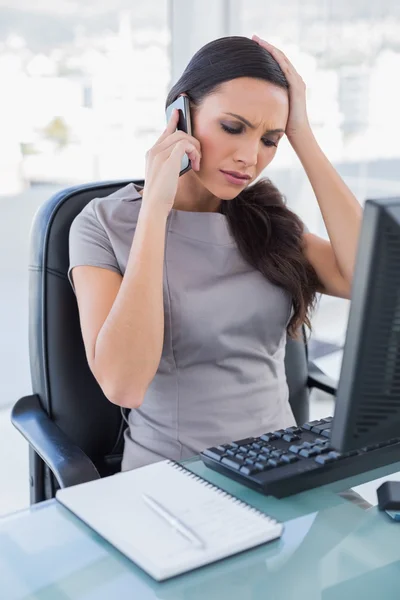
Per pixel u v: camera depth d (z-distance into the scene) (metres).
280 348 1.29
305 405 1.47
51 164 2.29
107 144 2.35
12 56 2.16
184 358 1.19
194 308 1.18
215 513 0.79
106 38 2.27
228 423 1.19
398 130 2.80
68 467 1.06
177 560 0.70
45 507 0.82
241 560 0.73
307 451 0.90
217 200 1.28
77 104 2.28
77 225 1.23
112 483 0.86
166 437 1.18
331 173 1.33
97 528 0.76
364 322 0.67
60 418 1.27
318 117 2.68
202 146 1.16
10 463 2.34
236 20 2.48
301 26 2.59
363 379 0.69
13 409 1.27
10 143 2.23
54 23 2.19
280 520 0.80
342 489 0.88
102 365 1.10
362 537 0.77
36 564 0.72
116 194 1.28
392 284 0.66
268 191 1.33
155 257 1.11
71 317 1.27
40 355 1.27
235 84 1.12
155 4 2.33
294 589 0.68
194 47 2.43
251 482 0.85
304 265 1.31
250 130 1.13
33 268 1.28
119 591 0.68
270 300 1.25
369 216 0.65
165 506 0.80
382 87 2.74
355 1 2.64
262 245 1.25
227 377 1.20
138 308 1.09
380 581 0.70
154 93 2.39
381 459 0.93
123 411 1.30
